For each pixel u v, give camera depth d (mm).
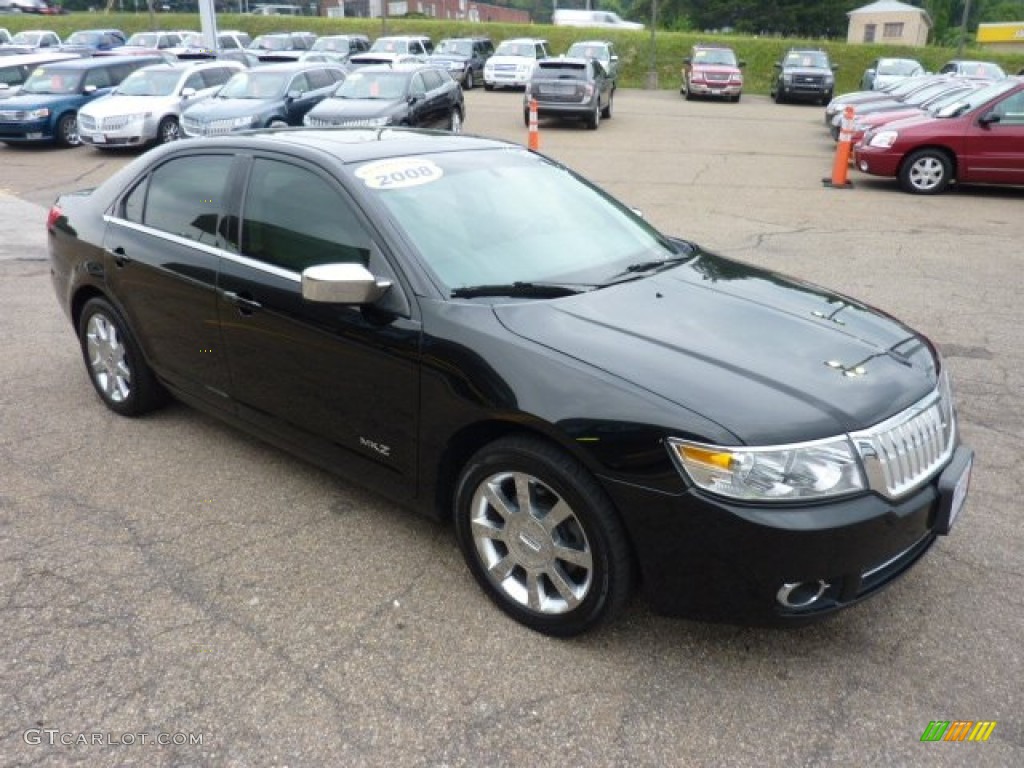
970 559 3496
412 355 3156
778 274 4004
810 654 2949
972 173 12297
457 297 3211
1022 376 5496
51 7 54719
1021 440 4586
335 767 2479
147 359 4527
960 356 5859
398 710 2693
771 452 2557
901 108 15836
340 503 3932
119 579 3352
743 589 2625
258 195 3838
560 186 4188
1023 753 2535
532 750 2539
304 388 3631
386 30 42062
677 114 24891
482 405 2961
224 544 3596
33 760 2488
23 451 4441
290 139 3965
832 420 2660
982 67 27625
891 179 14086
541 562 2971
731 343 3039
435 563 3473
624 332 3053
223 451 4449
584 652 2953
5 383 5406
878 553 2664
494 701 2732
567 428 2750
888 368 3010
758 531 2535
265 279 3695
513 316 3102
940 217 10859
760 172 14570
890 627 3090
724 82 28562
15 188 13148
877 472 2652
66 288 4938
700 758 2516
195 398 4316
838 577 2619
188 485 4090
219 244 3961
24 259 8820
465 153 4105
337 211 3527
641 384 2754
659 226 10195
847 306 3580
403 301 3234
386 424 3334
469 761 2500
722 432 2582
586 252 3750
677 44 38219
